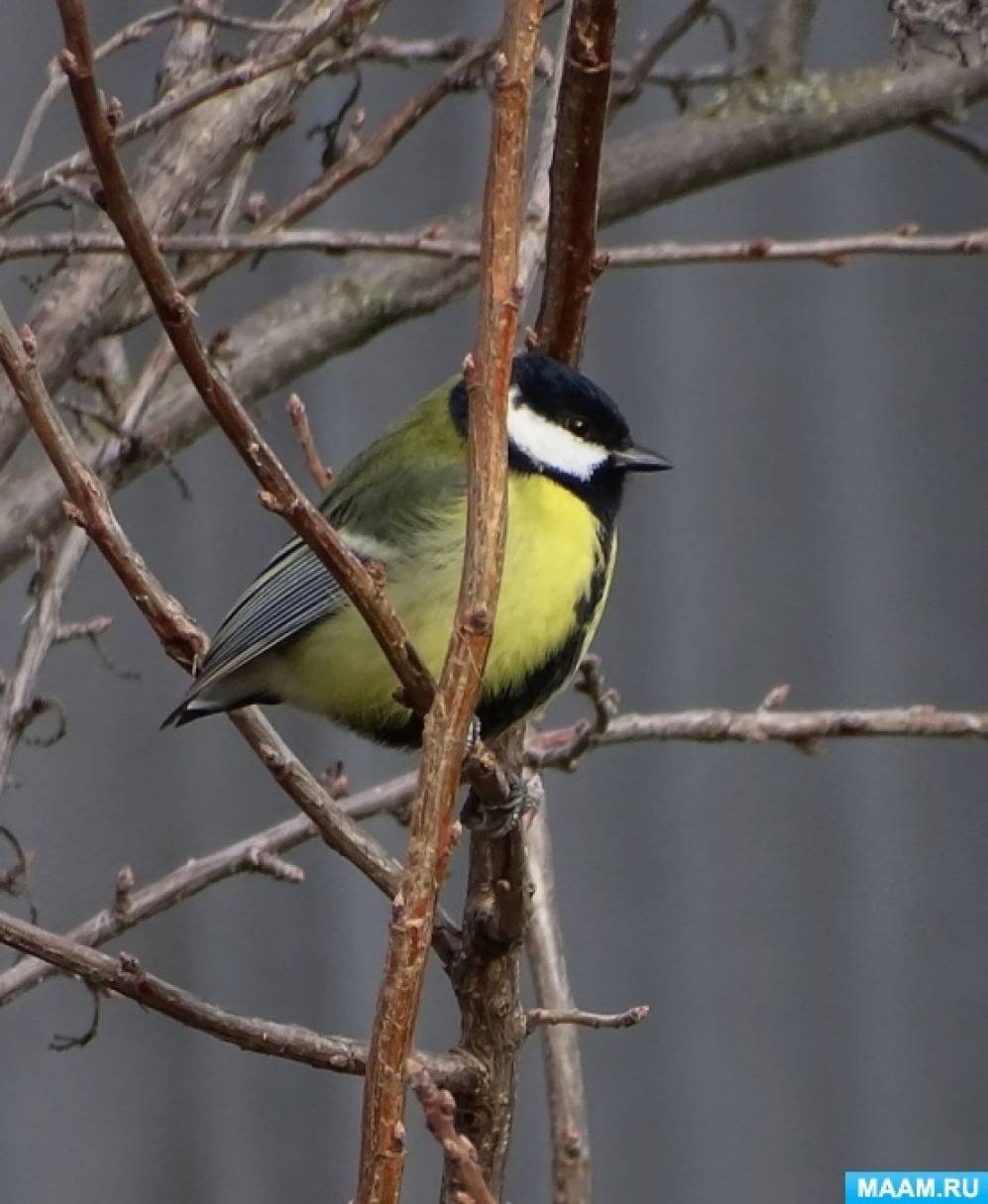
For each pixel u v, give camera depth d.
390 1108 3.84
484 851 5.90
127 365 8.70
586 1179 6.61
